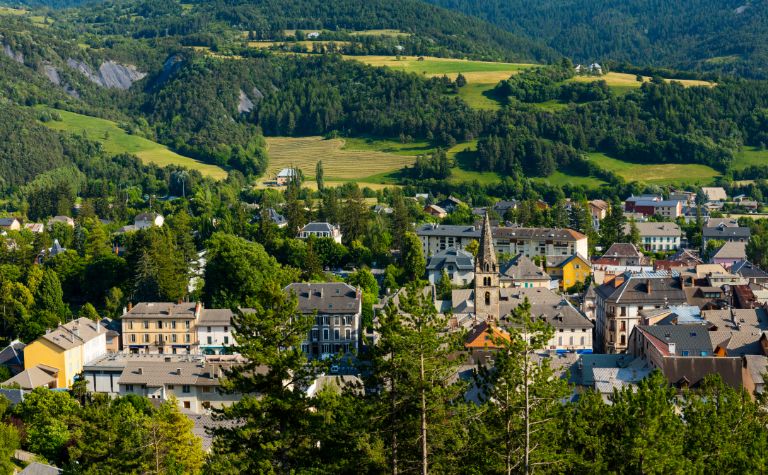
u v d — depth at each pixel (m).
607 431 107.00
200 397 188.25
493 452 98.31
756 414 117.25
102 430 139.00
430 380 93.88
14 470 152.38
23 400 181.62
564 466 99.38
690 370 152.12
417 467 95.06
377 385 97.19
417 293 95.12
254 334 99.38
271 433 97.94
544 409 100.31
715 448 105.38
